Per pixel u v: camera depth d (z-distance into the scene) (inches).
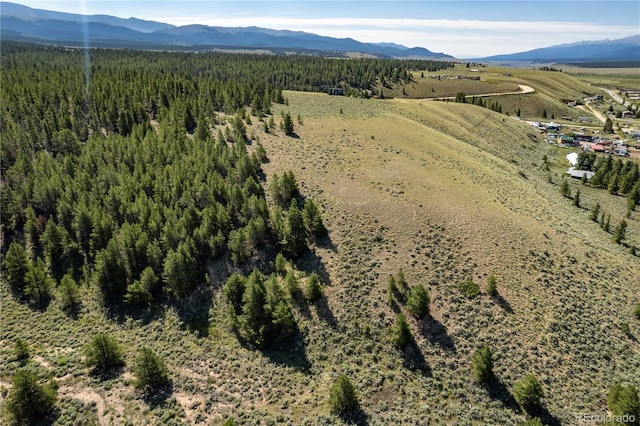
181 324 1793.8
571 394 1407.5
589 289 1834.4
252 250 2057.1
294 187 2341.3
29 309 1916.8
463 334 1620.3
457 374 1497.3
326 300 1798.7
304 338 1674.5
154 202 2244.1
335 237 2096.5
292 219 1990.7
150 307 1889.8
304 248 2042.3
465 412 1371.8
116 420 1323.8
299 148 3004.4
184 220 2043.6
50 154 2960.1
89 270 2081.7
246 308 1664.6
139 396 1425.9
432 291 1788.9
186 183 2267.5
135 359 1496.1
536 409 1360.7
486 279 1827.0
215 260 2032.5
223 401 1421.0
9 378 1488.7
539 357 1525.6
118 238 2066.9
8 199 2321.6
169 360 1615.4
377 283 1849.2
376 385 1480.1
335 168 2691.9
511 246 2009.1
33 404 1296.8
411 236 2070.6
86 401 1389.0
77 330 1796.3
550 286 1812.3
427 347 1593.3
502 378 1459.2
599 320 1680.6
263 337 1649.9
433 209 2251.5
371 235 2092.8
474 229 2107.5
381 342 1641.2
